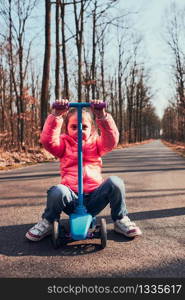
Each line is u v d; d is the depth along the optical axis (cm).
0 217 405
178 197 541
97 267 251
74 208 301
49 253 280
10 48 1866
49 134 312
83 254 278
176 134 5825
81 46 1792
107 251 285
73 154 320
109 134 313
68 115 335
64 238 293
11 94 2302
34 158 1370
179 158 1545
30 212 430
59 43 1633
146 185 672
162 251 285
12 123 2311
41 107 1571
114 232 340
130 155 1828
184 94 3084
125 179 765
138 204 484
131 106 4631
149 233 339
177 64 3016
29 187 638
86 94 2483
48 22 1513
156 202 498
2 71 2322
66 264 256
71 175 316
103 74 3173
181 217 406
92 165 323
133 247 295
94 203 307
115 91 4294
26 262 261
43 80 1553
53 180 736
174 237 325
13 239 319
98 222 379
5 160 1180
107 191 304
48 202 300
